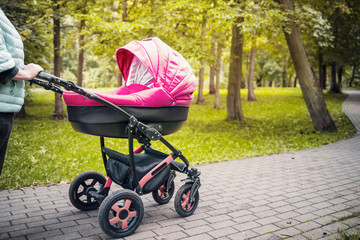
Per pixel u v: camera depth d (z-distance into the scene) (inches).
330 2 521.3
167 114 147.3
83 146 340.8
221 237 135.8
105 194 161.0
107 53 476.4
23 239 131.8
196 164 274.2
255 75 1870.1
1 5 463.8
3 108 101.3
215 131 493.0
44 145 337.4
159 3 496.4
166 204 178.2
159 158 160.7
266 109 823.7
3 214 158.2
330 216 159.0
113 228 134.3
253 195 192.4
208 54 455.5
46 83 125.4
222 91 1243.8
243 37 559.5
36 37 490.3
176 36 495.2
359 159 296.0
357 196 191.2
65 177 220.1
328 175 239.6
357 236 131.1
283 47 820.6
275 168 261.6
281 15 385.1
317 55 960.9
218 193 195.9
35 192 192.1
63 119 592.1
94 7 498.0
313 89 473.1
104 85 1603.1
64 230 141.3
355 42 815.7
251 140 410.9
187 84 150.6
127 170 150.3
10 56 96.7
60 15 505.4
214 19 454.6
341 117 635.5
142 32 437.4
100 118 131.0
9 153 288.2
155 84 144.3
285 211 166.2
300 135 446.6
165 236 136.6
